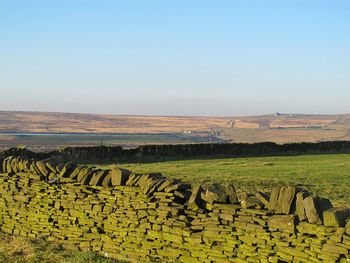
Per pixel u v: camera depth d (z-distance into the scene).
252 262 9.98
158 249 11.34
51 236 13.25
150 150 40.03
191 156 41.84
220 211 10.59
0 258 11.88
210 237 10.61
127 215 11.91
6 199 14.27
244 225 10.16
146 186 11.61
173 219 11.20
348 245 8.66
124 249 11.86
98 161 36.12
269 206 9.99
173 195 11.31
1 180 14.42
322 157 42.12
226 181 23.22
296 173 27.09
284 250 9.55
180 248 11.01
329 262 8.87
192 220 10.98
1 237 13.70
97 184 12.56
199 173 27.34
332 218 8.95
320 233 9.10
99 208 12.41
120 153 38.09
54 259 11.75
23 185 13.98
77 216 12.78
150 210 11.55
